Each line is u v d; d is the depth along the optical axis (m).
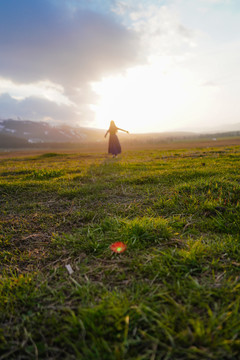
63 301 1.64
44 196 4.64
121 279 1.86
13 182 5.71
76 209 3.75
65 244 2.53
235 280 1.69
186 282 1.73
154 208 3.54
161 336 1.30
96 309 1.46
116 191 4.70
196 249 2.13
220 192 3.59
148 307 1.46
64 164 11.48
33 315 1.54
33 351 1.29
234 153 11.15
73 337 1.35
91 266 2.09
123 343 1.22
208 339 1.22
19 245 2.63
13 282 1.90
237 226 2.57
